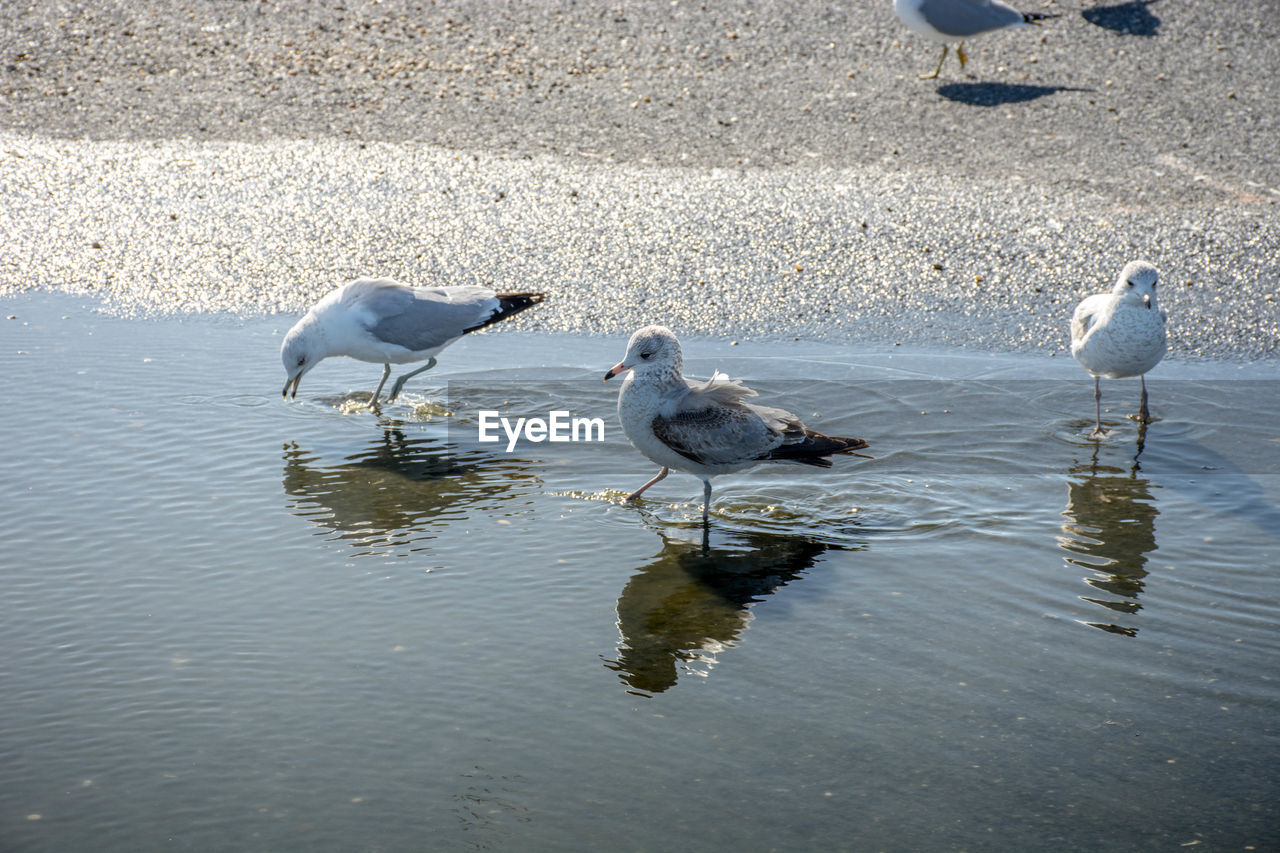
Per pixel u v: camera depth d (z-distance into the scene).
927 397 7.94
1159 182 11.71
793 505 6.63
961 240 10.53
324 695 4.79
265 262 9.99
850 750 4.49
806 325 9.10
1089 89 14.17
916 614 5.46
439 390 8.10
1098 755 4.46
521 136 13.09
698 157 12.53
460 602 5.53
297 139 12.93
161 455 6.92
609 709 4.73
